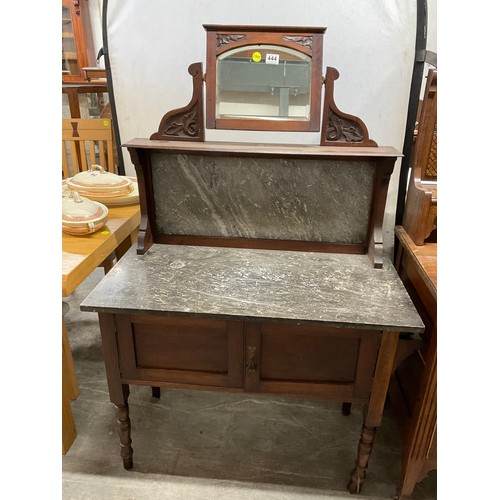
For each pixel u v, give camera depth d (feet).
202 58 5.28
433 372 3.59
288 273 4.03
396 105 5.20
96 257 4.25
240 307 3.41
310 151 3.87
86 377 5.91
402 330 3.22
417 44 4.91
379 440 4.94
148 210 4.46
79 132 6.70
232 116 4.07
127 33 5.28
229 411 5.36
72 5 8.65
